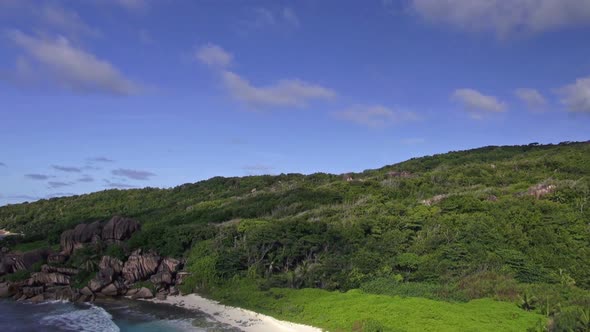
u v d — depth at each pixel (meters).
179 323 46.50
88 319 48.66
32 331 43.94
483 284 47.91
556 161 90.62
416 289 48.75
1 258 72.50
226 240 66.06
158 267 64.88
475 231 58.12
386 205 74.31
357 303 45.38
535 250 54.78
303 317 44.50
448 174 93.00
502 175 87.25
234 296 54.41
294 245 60.69
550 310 40.06
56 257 69.12
